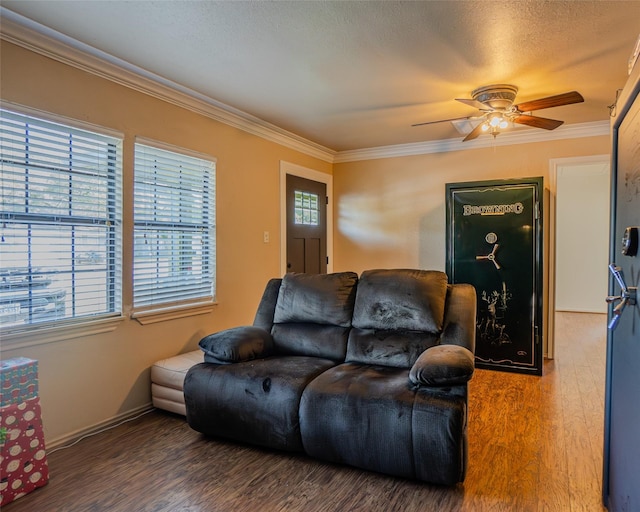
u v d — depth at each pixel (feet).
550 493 6.54
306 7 6.91
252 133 13.50
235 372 8.15
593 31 7.72
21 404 6.64
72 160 8.52
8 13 7.04
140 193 9.91
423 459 6.48
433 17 7.24
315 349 9.24
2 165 7.43
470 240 13.78
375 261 17.52
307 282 10.01
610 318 5.53
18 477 6.52
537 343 12.89
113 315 9.32
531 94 11.03
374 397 6.88
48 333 8.04
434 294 8.71
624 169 5.26
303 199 16.26
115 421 9.30
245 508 6.22
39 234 8.00
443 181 16.17
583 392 11.26
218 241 12.18
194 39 7.98
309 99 11.35
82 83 8.57
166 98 10.43
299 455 7.80
